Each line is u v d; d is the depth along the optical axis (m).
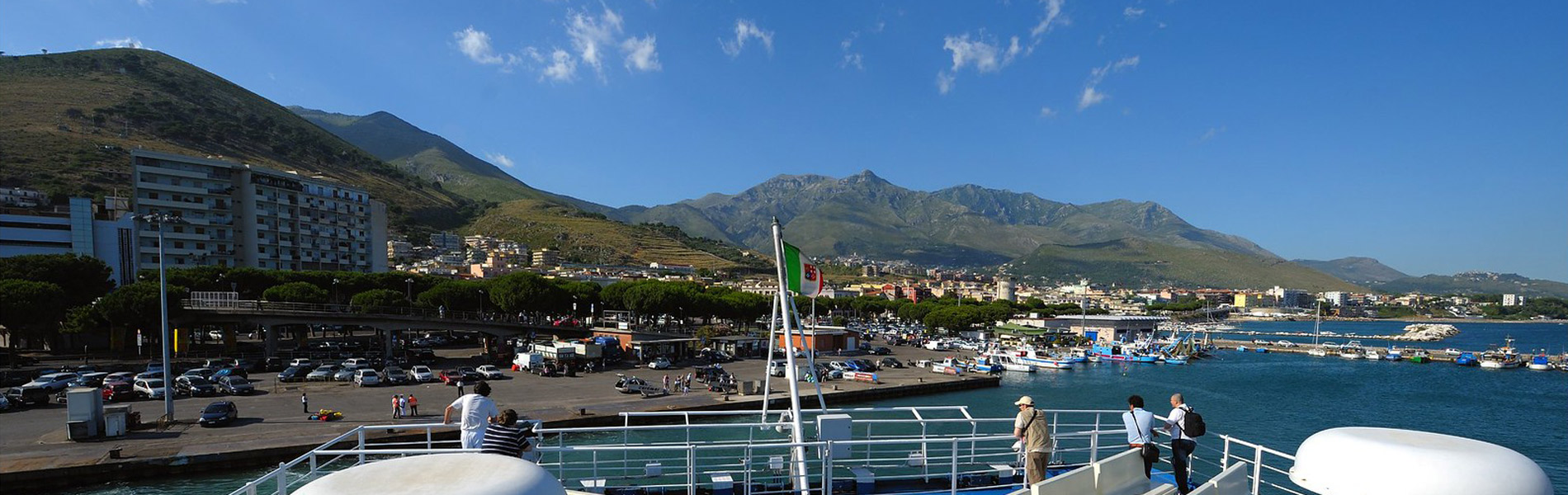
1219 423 63.44
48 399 52.97
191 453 37.69
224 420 46.00
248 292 108.38
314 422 47.38
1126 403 74.12
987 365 94.88
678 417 53.97
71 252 102.00
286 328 124.44
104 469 35.56
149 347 88.00
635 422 52.19
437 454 6.03
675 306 120.25
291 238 148.62
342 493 5.08
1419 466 6.30
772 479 12.59
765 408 12.72
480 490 5.08
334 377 70.12
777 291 12.70
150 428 44.47
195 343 97.62
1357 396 81.94
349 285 116.88
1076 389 85.38
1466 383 96.50
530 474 5.56
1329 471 7.03
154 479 36.41
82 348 88.19
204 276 102.94
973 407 68.31
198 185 133.00
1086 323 171.75
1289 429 60.84
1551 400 80.25
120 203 125.56
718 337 112.31
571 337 107.75
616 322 111.81
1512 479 6.12
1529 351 169.12
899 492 11.68
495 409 10.58
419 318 95.19
